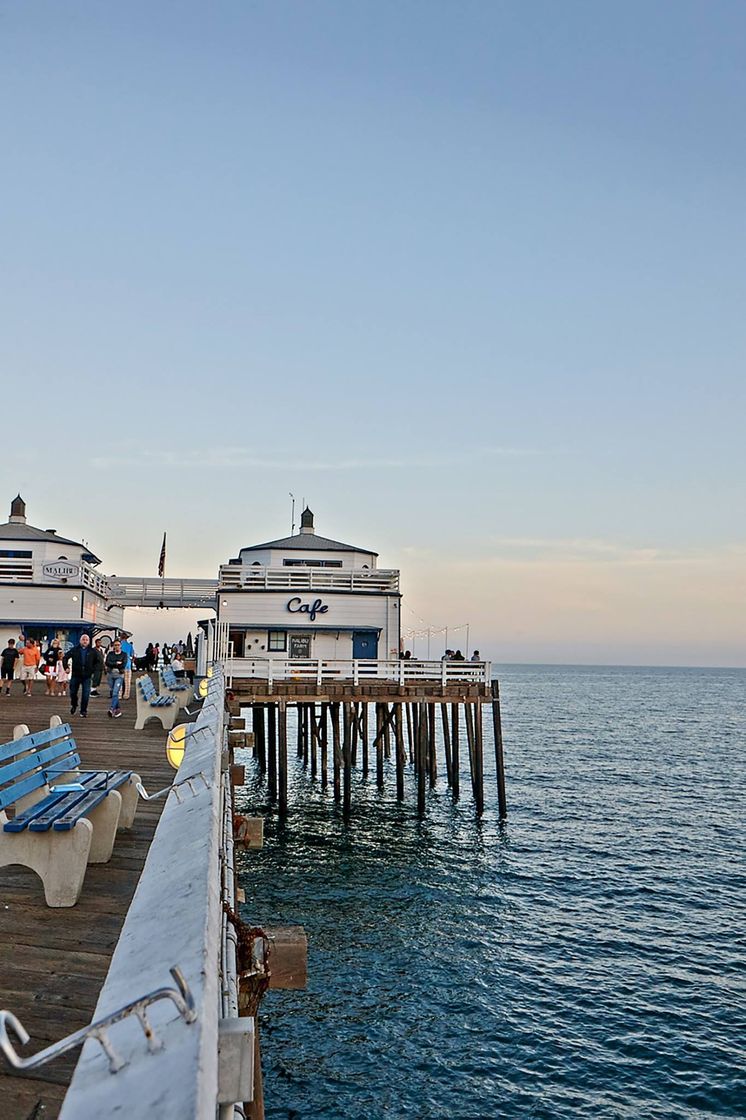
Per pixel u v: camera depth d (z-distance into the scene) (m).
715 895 22.67
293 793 35.81
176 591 55.12
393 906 20.70
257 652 37.84
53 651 27.22
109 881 6.78
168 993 1.89
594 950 18.31
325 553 42.12
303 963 4.70
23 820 6.26
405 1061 13.30
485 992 15.89
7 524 45.72
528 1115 12.04
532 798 36.88
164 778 11.51
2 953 5.26
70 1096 1.79
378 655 38.38
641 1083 12.96
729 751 59.91
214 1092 1.73
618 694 166.62
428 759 39.97
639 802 36.97
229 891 5.49
